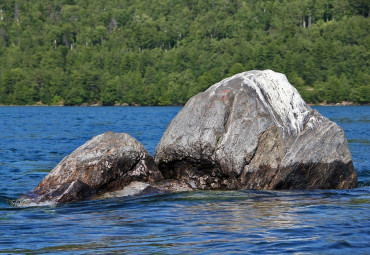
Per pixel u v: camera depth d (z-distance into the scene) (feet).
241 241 56.49
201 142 88.79
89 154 86.43
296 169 88.02
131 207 75.92
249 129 88.02
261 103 89.45
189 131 90.38
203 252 52.70
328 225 63.41
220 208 74.23
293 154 87.97
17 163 135.03
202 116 90.58
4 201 82.69
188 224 64.54
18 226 64.23
